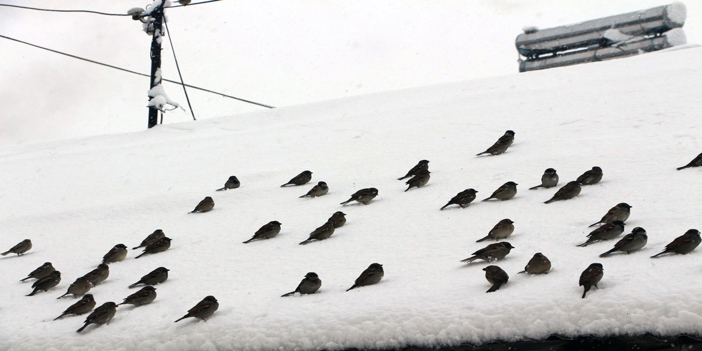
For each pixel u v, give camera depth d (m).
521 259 11.53
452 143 21.20
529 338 8.89
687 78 22.92
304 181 19.55
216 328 10.49
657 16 33.78
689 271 9.40
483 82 29.50
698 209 12.41
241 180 21.16
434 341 9.23
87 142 31.33
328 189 18.81
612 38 35.50
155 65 33.75
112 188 22.64
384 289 10.96
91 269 15.36
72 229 18.97
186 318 11.05
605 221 12.45
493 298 9.70
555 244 12.05
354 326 9.78
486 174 17.69
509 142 19.09
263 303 11.23
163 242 15.76
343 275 12.24
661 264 9.97
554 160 17.75
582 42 36.59
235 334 10.27
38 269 14.87
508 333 8.99
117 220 19.16
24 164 27.56
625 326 8.52
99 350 10.62
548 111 22.56
